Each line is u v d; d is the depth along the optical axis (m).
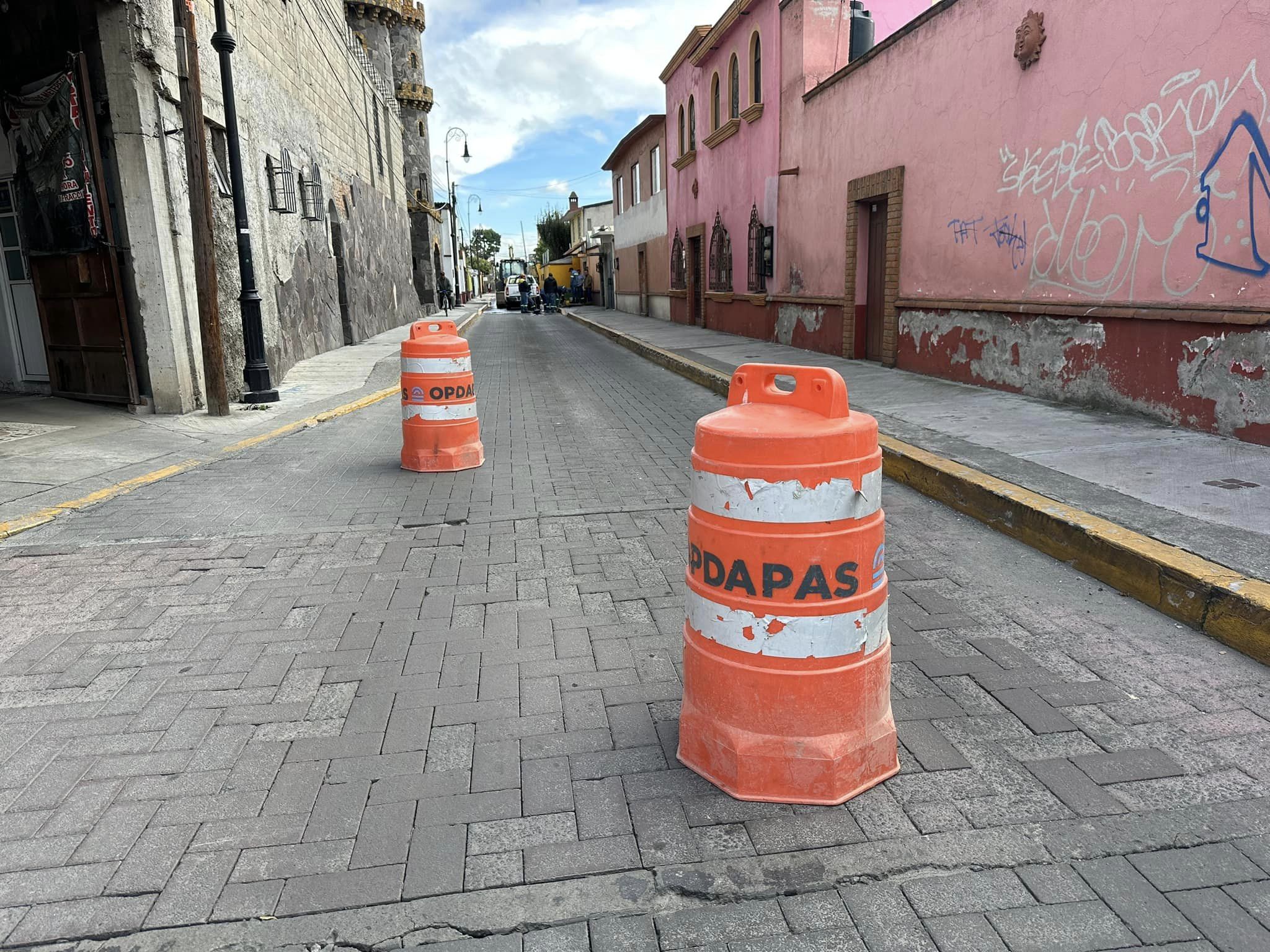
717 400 10.73
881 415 7.50
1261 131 5.39
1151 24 6.23
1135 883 2.12
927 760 2.68
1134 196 6.53
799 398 2.42
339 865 2.27
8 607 4.08
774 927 2.02
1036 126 7.63
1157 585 3.74
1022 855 2.23
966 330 8.97
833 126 12.23
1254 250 5.52
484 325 31.45
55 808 2.55
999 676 3.20
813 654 2.38
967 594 4.00
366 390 11.63
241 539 5.07
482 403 10.76
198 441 7.96
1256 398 5.58
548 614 3.91
